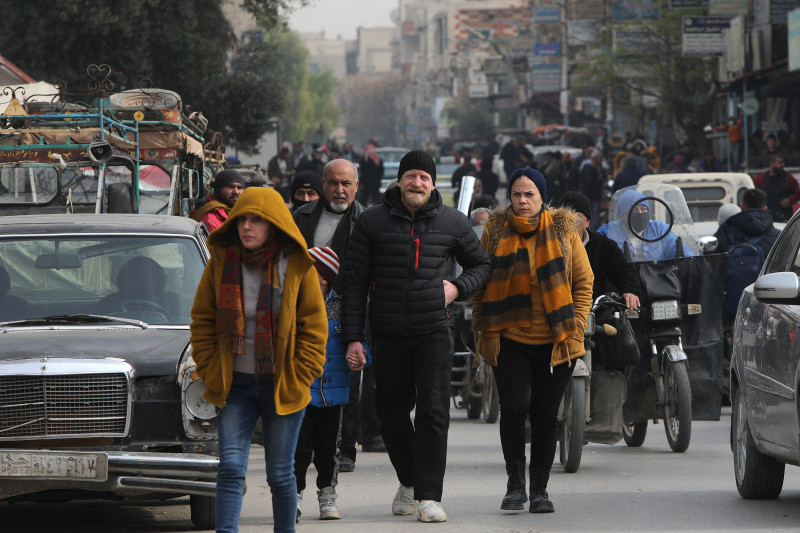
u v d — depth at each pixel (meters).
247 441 14.39
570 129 150.50
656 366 25.33
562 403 23.47
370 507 19.73
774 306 18.89
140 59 71.88
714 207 51.47
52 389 16.52
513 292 18.52
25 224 19.89
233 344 14.11
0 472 15.84
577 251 18.59
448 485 21.80
